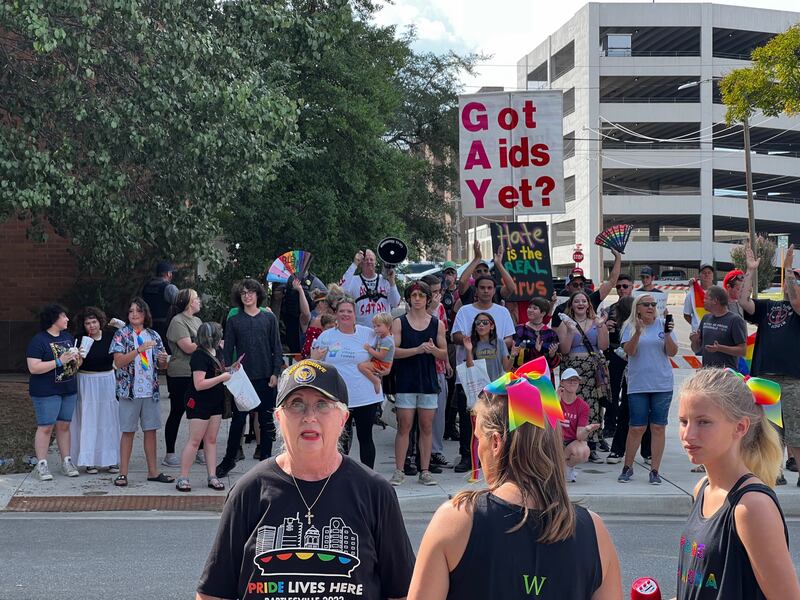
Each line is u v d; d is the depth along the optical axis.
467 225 72.00
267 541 3.05
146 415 9.80
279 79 18.77
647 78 67.31
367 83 22.75
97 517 8.56
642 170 68.06
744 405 3.06
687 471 10.38
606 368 10.83
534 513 2.67
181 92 11.80
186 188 12.64
